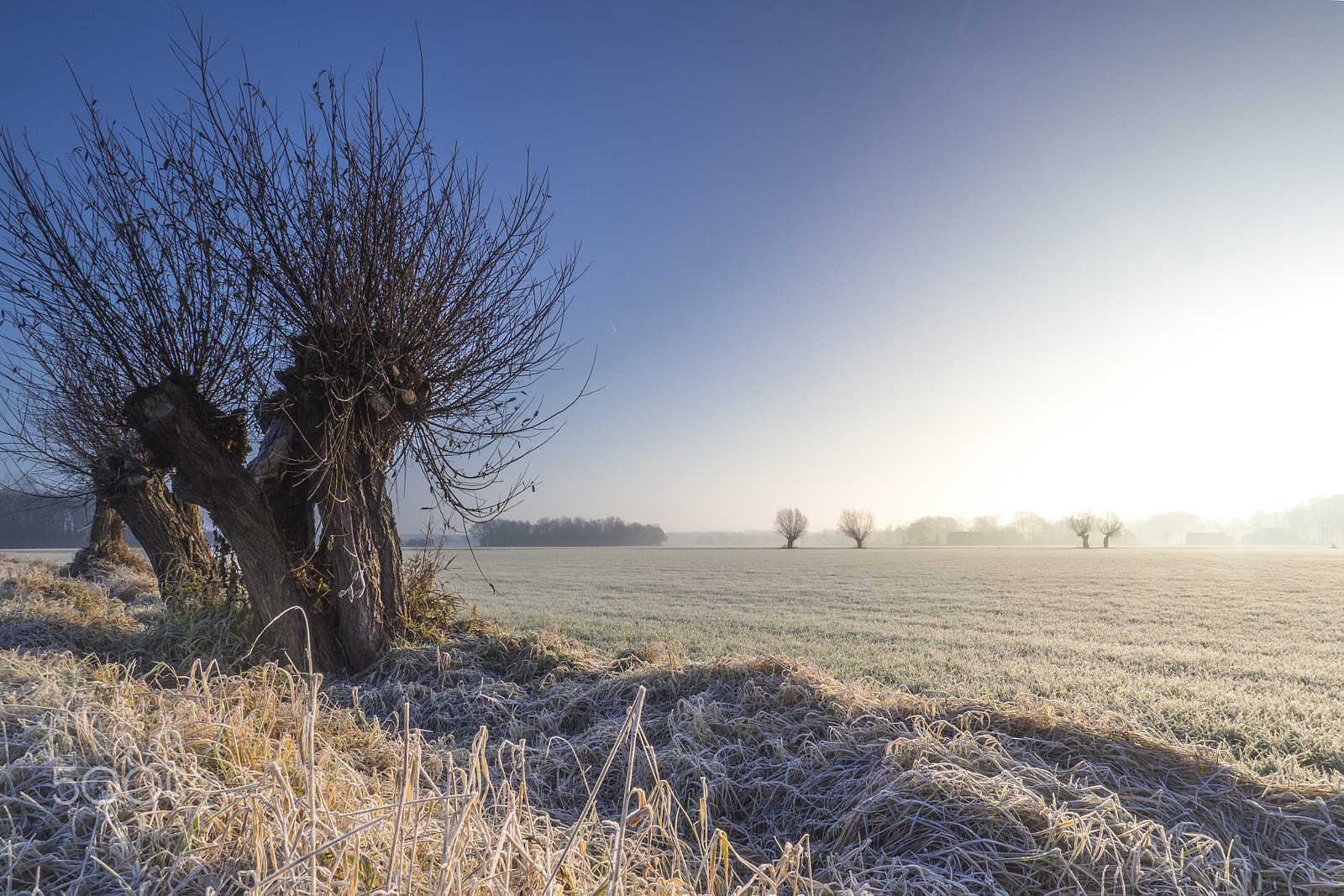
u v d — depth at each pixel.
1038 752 3.44
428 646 5.96
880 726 3.60
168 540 9.11
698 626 11.33
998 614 13.66
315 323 5.62
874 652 8.81
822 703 4.07
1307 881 2.50
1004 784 2.85
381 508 6.34
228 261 5.35
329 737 3.49
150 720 2.99
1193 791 3.12
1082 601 16.02
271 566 5.63
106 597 8.95
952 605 15.38
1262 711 5.70
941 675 7.21
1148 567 30.73
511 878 1.98
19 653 4.52
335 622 6.04
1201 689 6.57
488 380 6.57
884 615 13.51
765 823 3.09
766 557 49.44
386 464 6.41
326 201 5.33
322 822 2.08
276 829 1.98
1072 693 6.43
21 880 1.88
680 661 5.39
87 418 6.99
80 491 9.08
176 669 5.29
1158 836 2.66
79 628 5.93
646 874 2.26
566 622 11.77
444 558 7.21
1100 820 2.64
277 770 1.99
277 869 1.77
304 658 5.61
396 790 2.65
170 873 1.91
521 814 2.63
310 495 5.96
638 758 3.59
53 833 2.11
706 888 2.32
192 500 5.48
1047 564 33.84
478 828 2.07
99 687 3.32
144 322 5.27
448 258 6.00
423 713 4.76
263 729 3.25
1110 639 10.27
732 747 3.61
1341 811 2.87
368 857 2.01
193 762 2.57
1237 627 11.47
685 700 4.24
